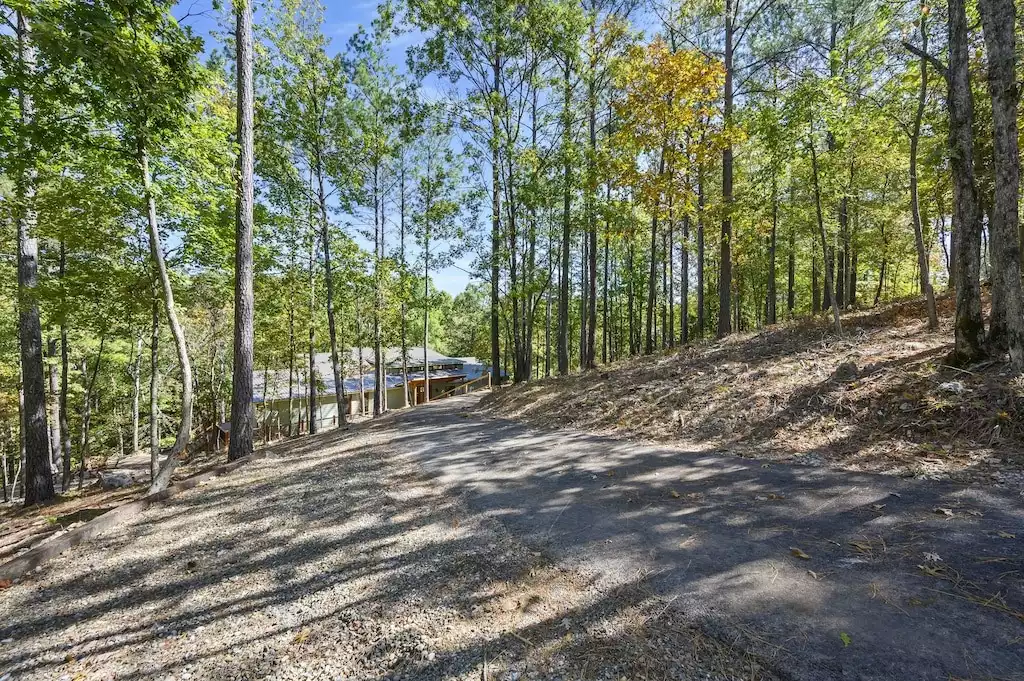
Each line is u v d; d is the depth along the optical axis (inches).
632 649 87.7
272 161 480.7
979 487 145.7
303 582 127.5
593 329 530.9
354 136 513.7
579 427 307.9
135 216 291.7
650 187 444.1
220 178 284.8
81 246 280.7
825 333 363.6
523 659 87.7
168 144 249.8
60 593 133.6
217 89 315.9
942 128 331.9
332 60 479.5
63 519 264.2
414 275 692.7
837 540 124.0
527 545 137.9
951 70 227.6
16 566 149.5
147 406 971.3
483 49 560.7
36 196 266.7
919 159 382.6
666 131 426.3
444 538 148.9
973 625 86.6
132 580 138.0
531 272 603.5
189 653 100.0
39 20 180.4
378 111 583.5
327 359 1299.2
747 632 89.7
